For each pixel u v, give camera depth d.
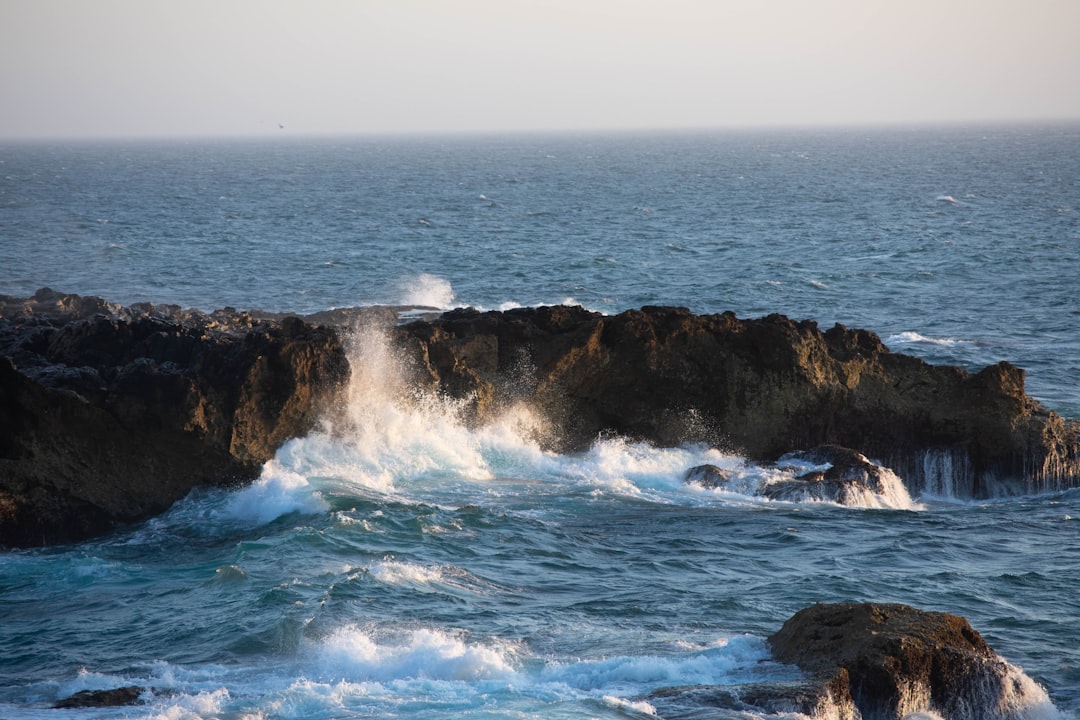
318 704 34.53
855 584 48.28
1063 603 46.56
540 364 70.19
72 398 56.72
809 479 64.94
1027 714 35.94
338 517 54.59
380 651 38.91
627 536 55.59
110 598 46.31
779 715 32.34
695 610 44.47
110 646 40.78
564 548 53.03
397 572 47.34
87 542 55.00
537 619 42.97
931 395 71.69
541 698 34.72
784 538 55.75
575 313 73.31
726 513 60.53
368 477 62.84
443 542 52.81
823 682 33.97
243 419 60.09
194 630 41.75
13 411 55.84
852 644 36.00
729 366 71.25
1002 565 52.06
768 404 70.81
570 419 71.25
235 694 35.75
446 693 35.50
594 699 34.34
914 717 34.38
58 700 35.41
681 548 53.72
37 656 39.88
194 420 58.50
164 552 53.09
